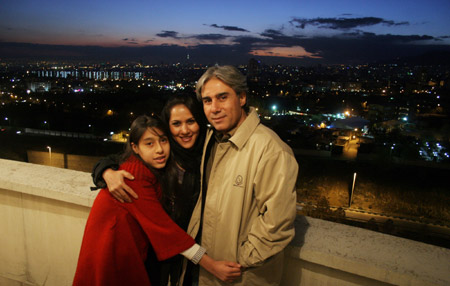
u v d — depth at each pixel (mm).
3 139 46031
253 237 1400
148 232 1436
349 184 31641
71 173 2395
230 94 1475
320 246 1619
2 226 2418
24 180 2238
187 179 1648
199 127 1646
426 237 22641
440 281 1363
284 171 1371
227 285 1556
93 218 1463
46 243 2299
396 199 28688
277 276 1554
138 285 1495
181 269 1672
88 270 1446
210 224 1535
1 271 2490
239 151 1477
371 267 1461
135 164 1495
